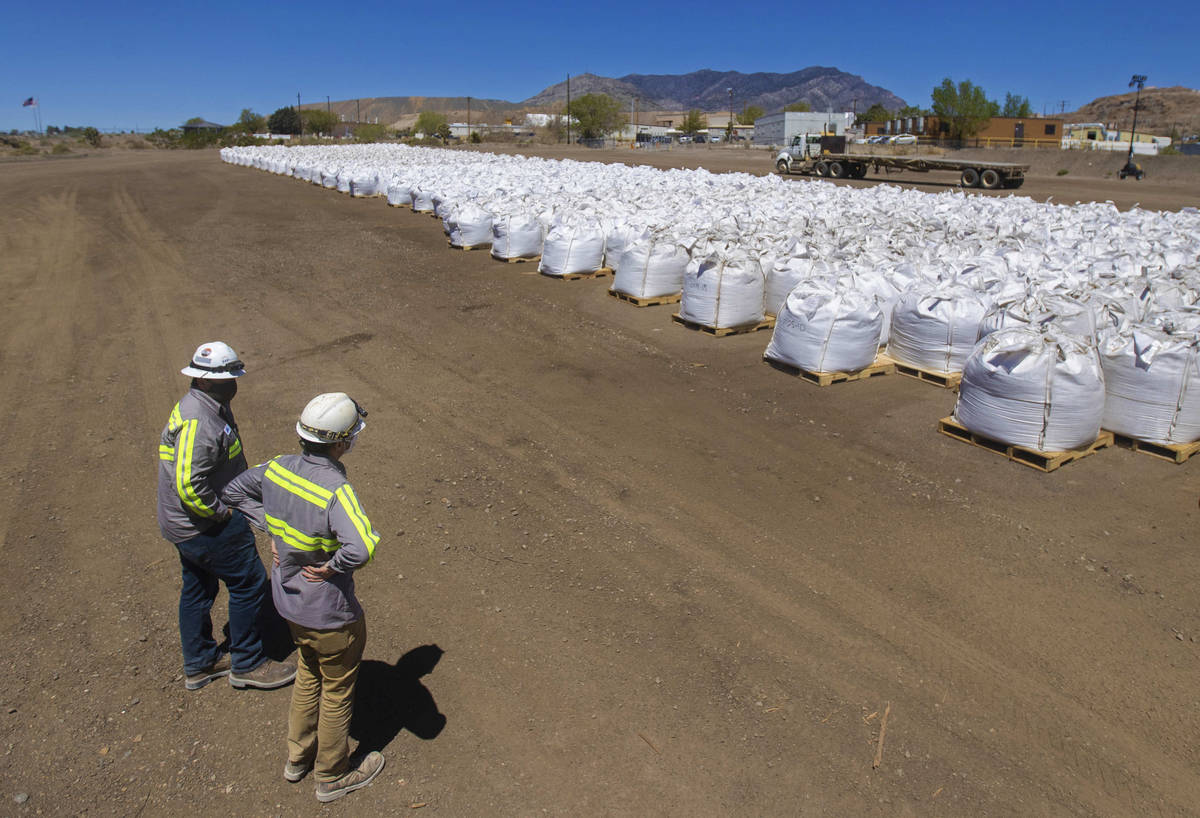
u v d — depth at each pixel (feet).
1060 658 13.58
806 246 34.86
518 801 10.82
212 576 12.61
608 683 13.02
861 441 22.27
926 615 14.70
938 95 187.62
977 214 48.78
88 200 81.82
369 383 27.43
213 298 39.65
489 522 18.01
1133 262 33.47
